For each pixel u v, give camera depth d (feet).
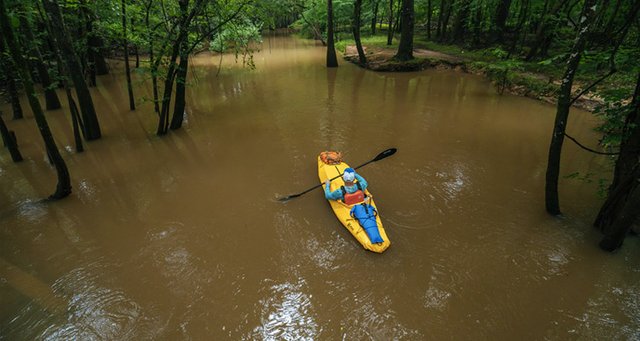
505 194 23.45
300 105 43.32
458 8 77.61
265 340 14.03
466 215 21.33
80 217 21.57
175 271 17.42
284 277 16.96
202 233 20.10
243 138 33.22
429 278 16.79
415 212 21.66
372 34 106.22
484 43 73.26
